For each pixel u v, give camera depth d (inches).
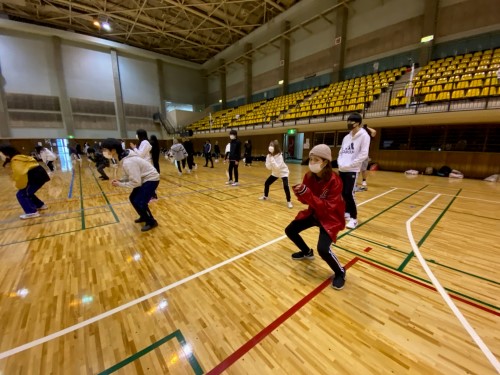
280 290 71.4
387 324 57.7
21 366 47.4
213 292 70.7
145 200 117.5
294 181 261.1
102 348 51.7
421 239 105.8
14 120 533.3
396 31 390.9
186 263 88.0
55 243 106.3
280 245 102.9
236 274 80.4
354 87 408.8
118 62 650.2
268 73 621.0
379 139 353.4
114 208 163.0
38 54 546.6
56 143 581.3
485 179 260.8
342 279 72.9
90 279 78.2
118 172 350.3
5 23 495.8
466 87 263.0
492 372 45.5
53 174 333.4
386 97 335.6
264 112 533.0
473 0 319.9
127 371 46.3
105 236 114.2
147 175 116.8
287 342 52.8
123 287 73.6
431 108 270.8
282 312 62.1
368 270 81.3
